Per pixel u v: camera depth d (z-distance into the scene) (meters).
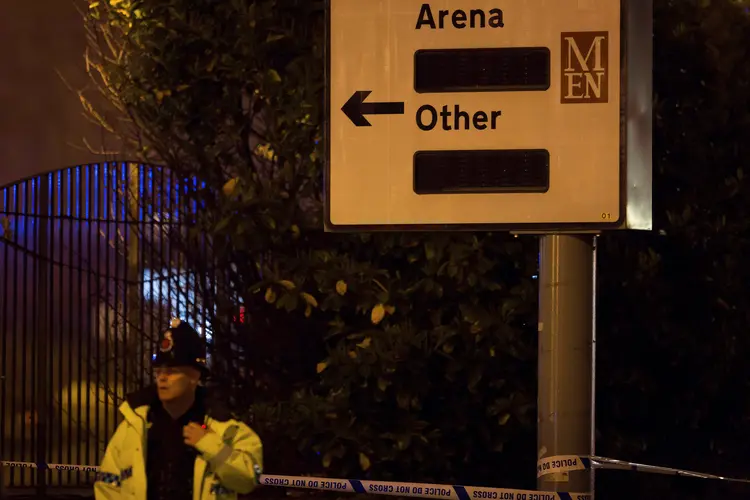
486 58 16.12
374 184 16.31
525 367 20.64
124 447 12.61
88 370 25.00
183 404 12.61
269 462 21.75
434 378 20.83
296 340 22.75
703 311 21.38
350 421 20.55
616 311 20.98
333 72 16.38
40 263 24.89
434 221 16.20
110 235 26.84
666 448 21.88
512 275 20.77
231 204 20.81
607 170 15.94
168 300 24.25
